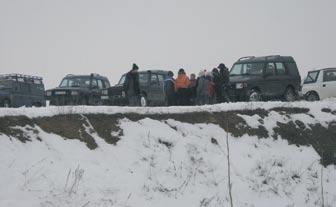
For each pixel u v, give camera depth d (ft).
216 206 70.74
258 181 81.35
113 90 129.08
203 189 73.41
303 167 90.99
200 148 81.92
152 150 75.61
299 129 101.35
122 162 70.18
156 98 138.62
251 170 82.94
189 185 72.74
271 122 98.63
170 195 68.80
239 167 82.38
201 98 113.60
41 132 66.95
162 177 71.41
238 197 75.46
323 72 153.69
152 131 79.30
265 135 94.63
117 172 67.10
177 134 81.71
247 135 91.97
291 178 86.12
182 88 113.80
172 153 77.30
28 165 59.82
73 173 62.23
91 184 62.03
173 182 71.61
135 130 77.71
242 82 125.70
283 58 137.28
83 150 68.03
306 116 106.52
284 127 99.25
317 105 112.57
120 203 61.31
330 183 89.86
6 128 63.87
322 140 101.91
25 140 64.03
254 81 127.54
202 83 113.29
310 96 153.17
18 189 55.62
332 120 108.68
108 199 60.90
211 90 114.32
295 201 80.33
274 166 87.04
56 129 69.31
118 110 79.92
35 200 55.01
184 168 75.66
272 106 104.12
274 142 94.63
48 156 63.16
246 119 95.14
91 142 70.64
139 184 67.15
